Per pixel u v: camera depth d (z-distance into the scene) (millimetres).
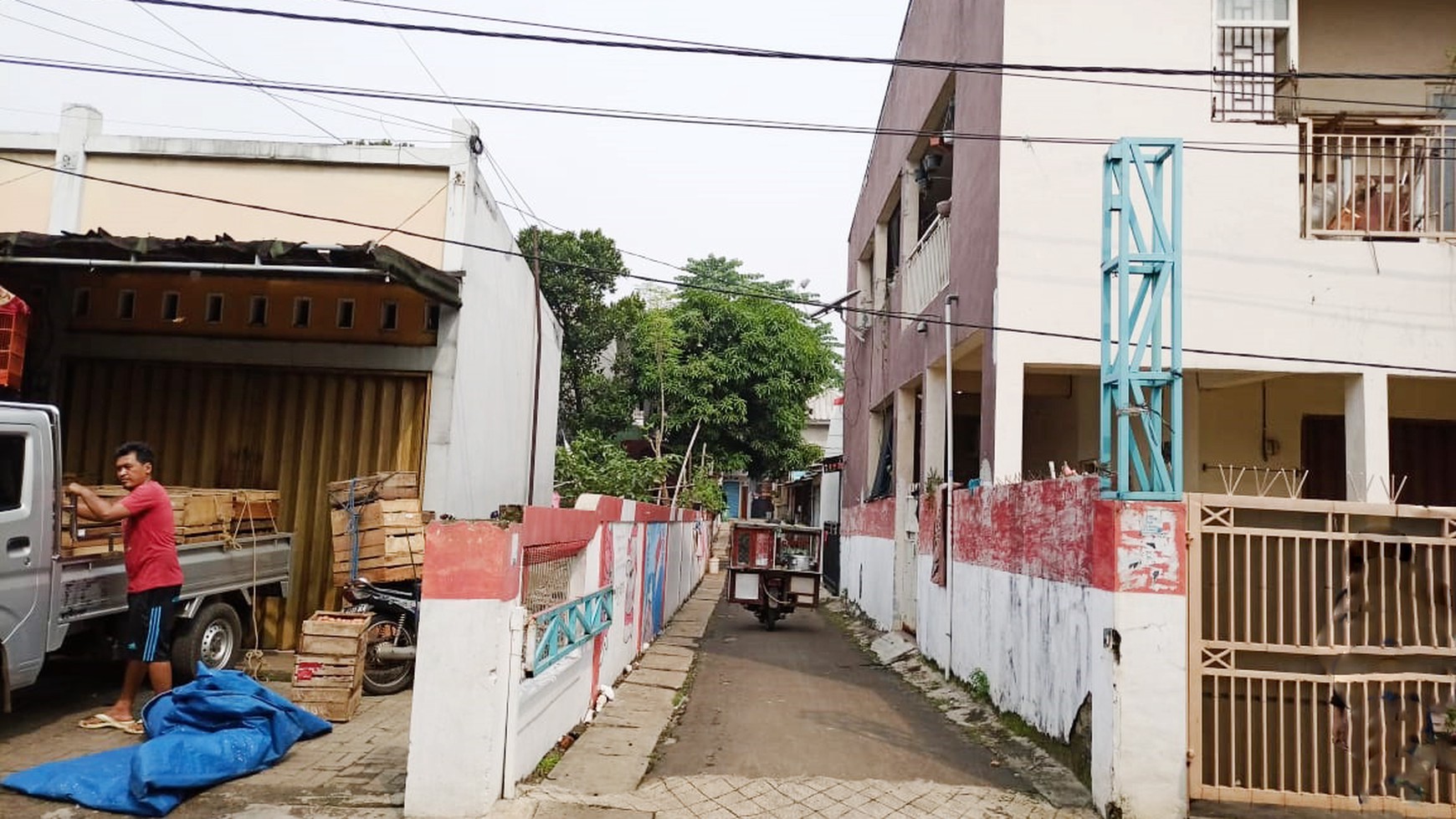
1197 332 9648
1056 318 9766
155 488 7160
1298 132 9828
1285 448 11945
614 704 8938
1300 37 11133
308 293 10648
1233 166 9836
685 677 11062
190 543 8055
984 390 10422
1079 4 9977
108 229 10695
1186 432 11719
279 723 6402
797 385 30109
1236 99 9906
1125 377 6305
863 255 21125
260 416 10602
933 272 13586
